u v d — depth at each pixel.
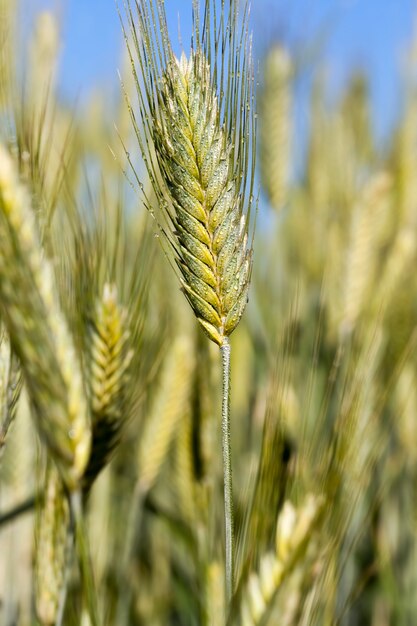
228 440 0.38
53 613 0.43
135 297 0.46
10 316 0.39
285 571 0.36
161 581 0.66
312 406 0.51
